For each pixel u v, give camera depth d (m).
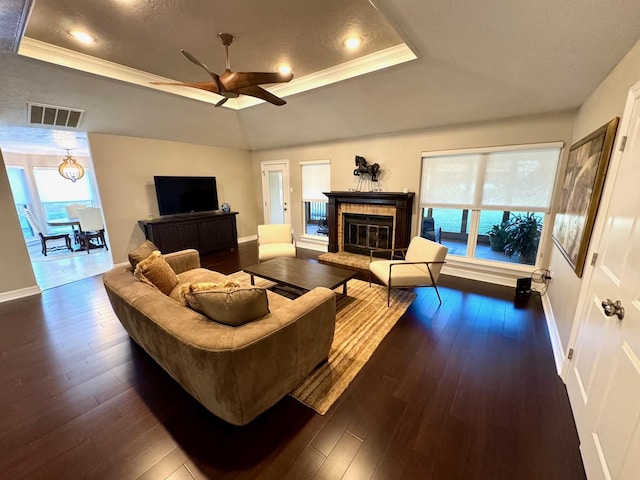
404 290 3.67
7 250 3.45
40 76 2.85
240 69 3.13
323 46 2.62
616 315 1.29
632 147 1.40
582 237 1.93
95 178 4.46
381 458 1.45
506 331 2.65
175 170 5.35
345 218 5.30
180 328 1.56
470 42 2.11
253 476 1.37
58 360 2.28
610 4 1.45
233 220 5.87
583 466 1.39
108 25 2.23
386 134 4.50
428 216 4.64
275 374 1.64
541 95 2.81
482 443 1.52
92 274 4.44
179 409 1.79
